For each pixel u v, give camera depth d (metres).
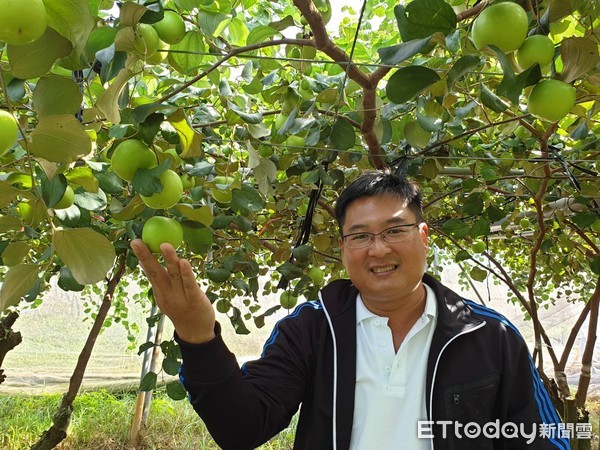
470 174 2.14
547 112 0.82
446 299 1.29
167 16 0.92
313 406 1.26
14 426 4.41
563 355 2.57
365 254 1.25
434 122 1.50
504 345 1.25
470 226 2.13
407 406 1.21
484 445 1.17
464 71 0.79
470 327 1.24
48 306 6.61
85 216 1.29
